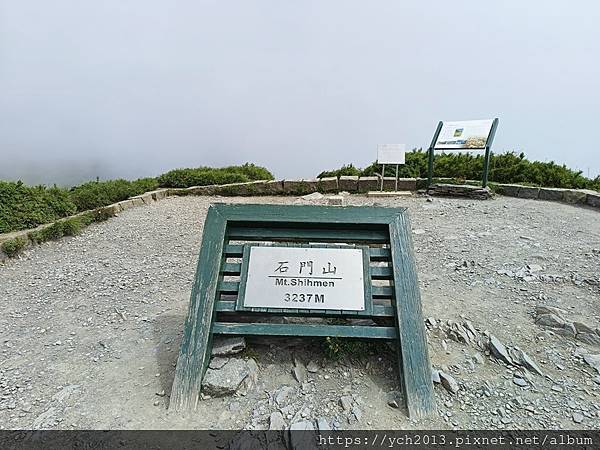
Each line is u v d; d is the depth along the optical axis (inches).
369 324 122.5
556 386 109.4
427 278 171.5
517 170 360.5
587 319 137.1
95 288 173.8
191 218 288.8
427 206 302.8
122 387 111.4
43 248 223.3
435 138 342.0
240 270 123.3
